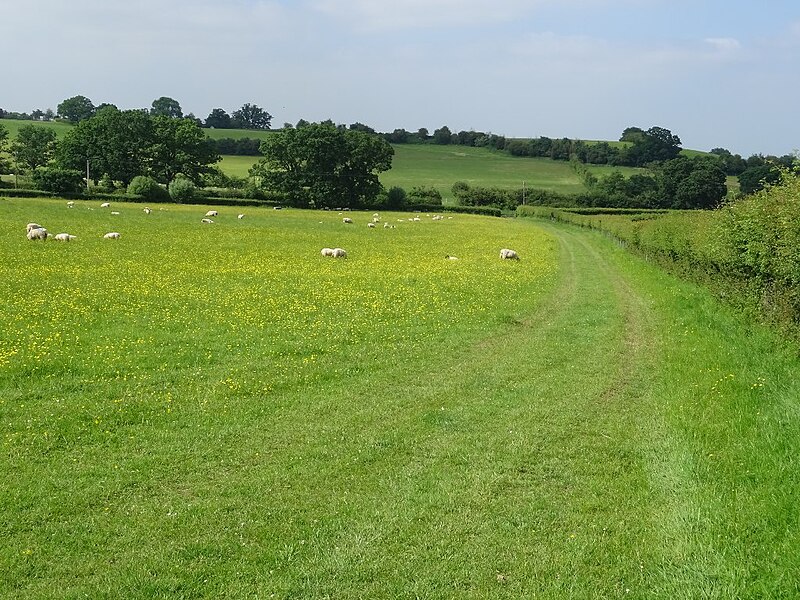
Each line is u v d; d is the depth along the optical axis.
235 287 28.03
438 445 12.08
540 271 39.56
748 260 23.70
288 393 14.80
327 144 119.00
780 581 7.30
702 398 14.33
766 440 11.20
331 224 71.00
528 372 17.06
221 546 8.57
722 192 123.12
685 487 10.25
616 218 84.00
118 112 125.12
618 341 20.86
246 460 11.24
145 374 15.66
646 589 7.78
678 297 28.39
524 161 198.88
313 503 9.80
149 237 46.91
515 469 11.10
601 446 12.13
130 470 10.69
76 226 51.31
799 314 19.30
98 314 21.62
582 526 9.25
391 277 33.22
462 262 42.34
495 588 7.82
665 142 183.75
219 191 117.12
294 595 7.64
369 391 15.13
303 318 22.42
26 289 24.91
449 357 18.39
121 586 7.68
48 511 9.30
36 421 12.45
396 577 8.01
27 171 129.88
